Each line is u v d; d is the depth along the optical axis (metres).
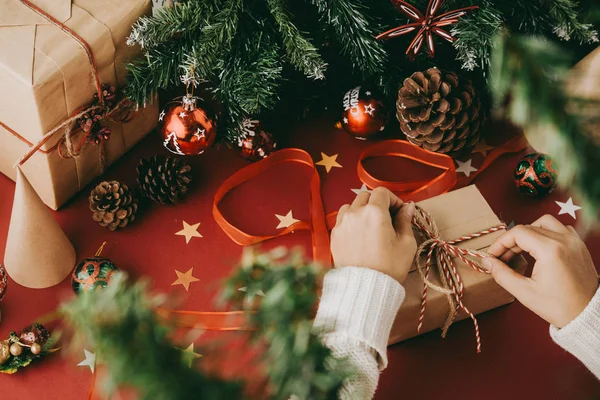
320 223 1.19
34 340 1.08
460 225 1.10
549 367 1.11
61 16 1.09
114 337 0.60
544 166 1.17
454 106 1.16
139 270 1.17
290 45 1.11
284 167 1.24
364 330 0.93
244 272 0.72
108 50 1.10
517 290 1.02
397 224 1.05
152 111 1.23
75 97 1.09
